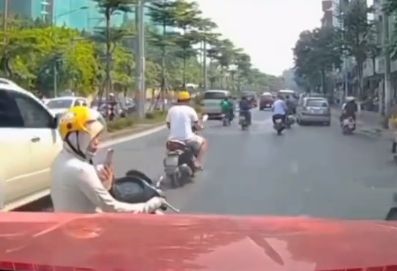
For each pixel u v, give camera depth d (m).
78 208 4.82
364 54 57.28
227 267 1.84
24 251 1.98
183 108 14.36
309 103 41.06
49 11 76.94
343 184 13.98
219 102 45.69
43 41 47.62
